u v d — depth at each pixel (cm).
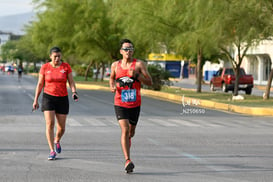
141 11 7581
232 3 5566
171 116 4519
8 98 6688
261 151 2512
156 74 9050
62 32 11844
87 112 4747
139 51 10844
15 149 2459
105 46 11556
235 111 5297
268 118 4503
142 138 2955
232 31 5831
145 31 7612
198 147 2620
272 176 1883
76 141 2769
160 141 2833
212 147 2628
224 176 1872
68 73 2231
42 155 2291
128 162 1880
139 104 1931
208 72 17662
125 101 1906
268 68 13325
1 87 10169
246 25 5566
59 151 2286
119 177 1827
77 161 2147
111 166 2042
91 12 11144
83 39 11256
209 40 6138
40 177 1814
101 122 3838
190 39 6322
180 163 2134
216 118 4409
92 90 9981
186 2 6706
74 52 12738
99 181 1758
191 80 18138
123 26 8494
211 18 5844
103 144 2666
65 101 2223
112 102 6288
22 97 6950
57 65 2211
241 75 9169
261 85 12962
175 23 7481
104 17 11106
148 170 1967
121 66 1925
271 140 2948
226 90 9381
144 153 2395
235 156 2342
